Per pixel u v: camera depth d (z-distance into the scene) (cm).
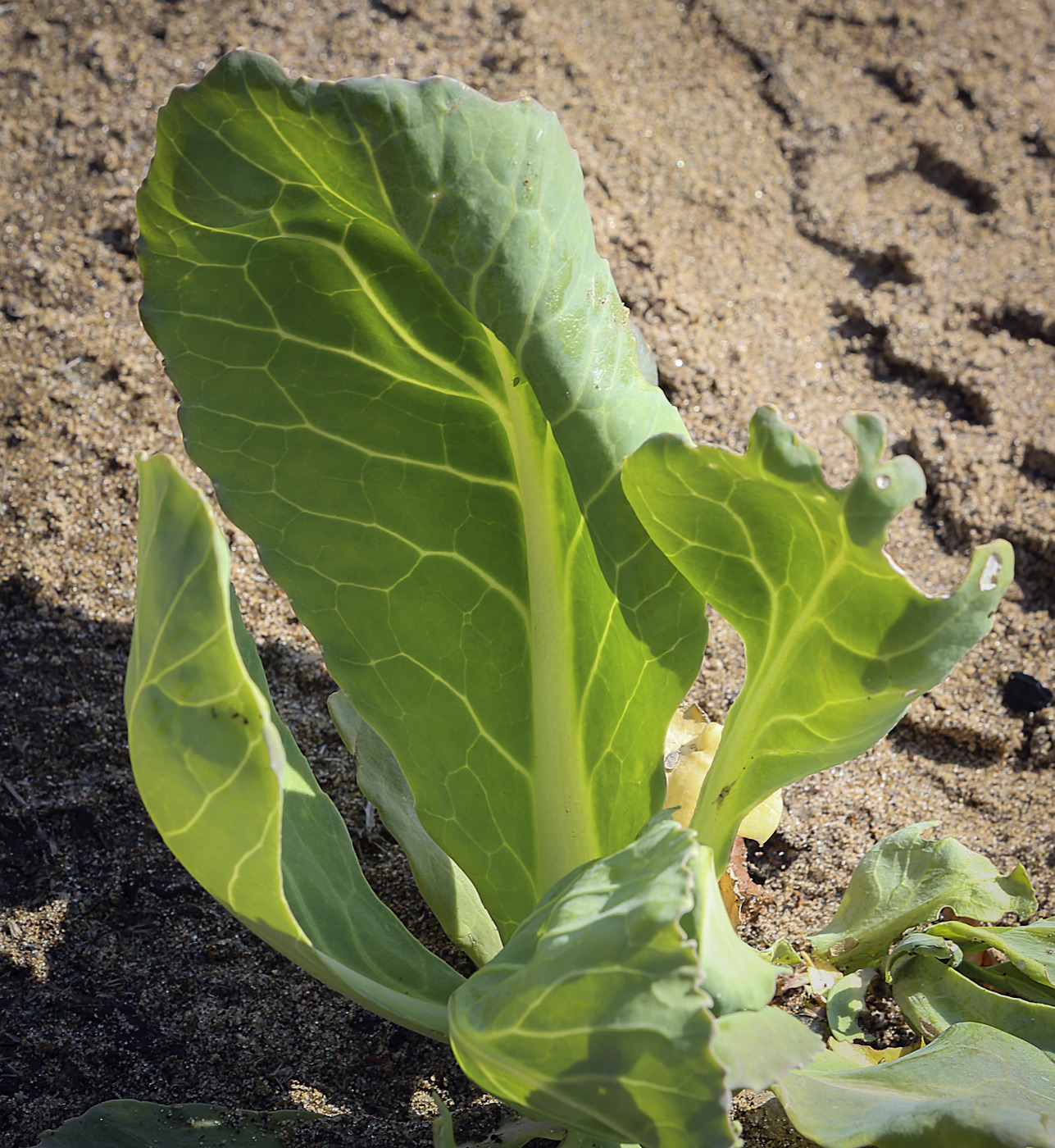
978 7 387
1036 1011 167
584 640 167
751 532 140
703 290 305
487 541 169
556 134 147
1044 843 219
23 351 274
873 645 132
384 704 164
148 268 157
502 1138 158
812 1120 136
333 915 156
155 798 121
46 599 238
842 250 325
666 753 204
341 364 163
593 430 145
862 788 230
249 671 157
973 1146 124
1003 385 292
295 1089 173
